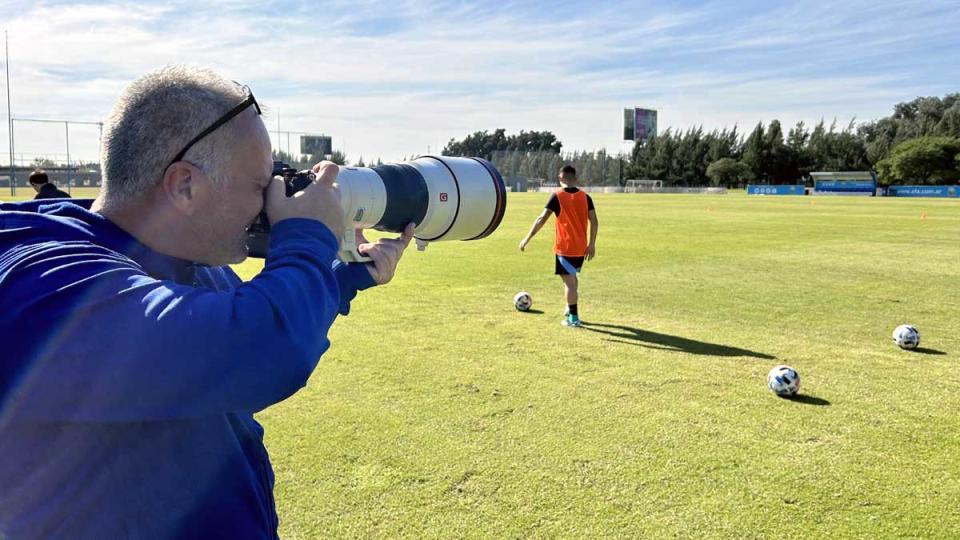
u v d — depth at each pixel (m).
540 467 3.79
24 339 0.95
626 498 3.44
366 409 4.69
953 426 4.44
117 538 1.07
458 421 4.48
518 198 46.22
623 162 86.81
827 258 13.15
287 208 1.22
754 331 7.16
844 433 4.32
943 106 85.38
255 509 1.25
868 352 6.32
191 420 1.13
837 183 54.94
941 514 3.29
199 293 1.03
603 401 4.89
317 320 1.10
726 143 78.12
